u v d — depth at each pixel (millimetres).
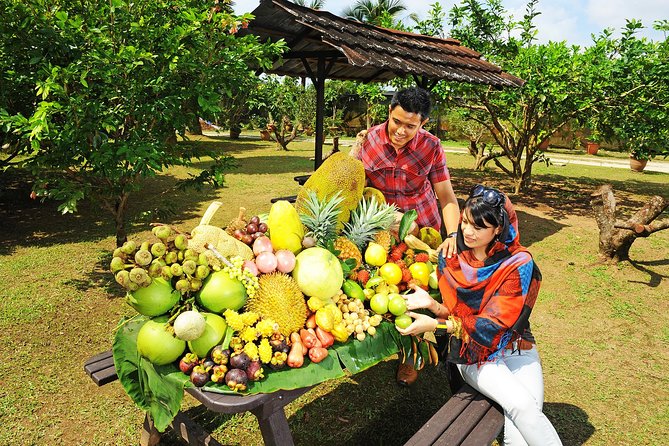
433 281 2809
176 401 1966
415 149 3361
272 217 2367
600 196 6680
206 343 1935
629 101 9922
